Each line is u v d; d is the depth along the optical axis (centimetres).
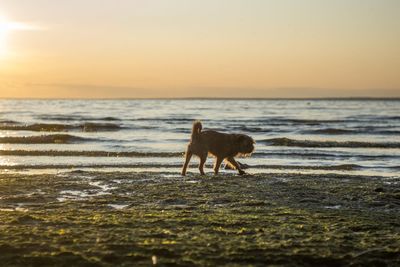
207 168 2153
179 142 3475
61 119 6650
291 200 1241
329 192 1359
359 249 774
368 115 9181
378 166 2330
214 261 707
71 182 1556
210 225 920
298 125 5691
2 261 698
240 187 1447
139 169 2095
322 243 801
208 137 1800
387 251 761
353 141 3641
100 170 2047
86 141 3459
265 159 2570
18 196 1309
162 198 1268
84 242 785
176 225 916
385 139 3978
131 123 5769
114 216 999
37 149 2881
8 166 2120
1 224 907
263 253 743
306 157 2670
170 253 734
